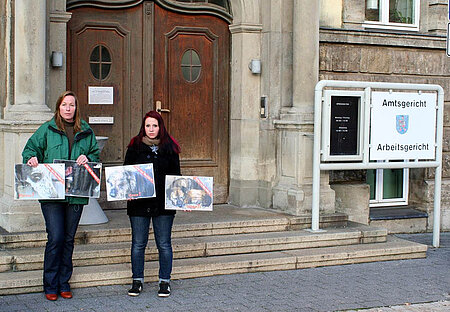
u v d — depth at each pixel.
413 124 9.12
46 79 8.14
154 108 9.33
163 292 6.70
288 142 9.14
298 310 6.45
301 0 9.04
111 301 6.52
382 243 8.80
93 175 6.43
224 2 9.71
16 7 7.47
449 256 8.89
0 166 7.84
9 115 7.51
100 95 9.01
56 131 6.40
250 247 8.05
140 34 9.20
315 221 8.62
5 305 6.31
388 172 10.87
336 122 8.72
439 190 9.38
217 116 9.77
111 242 7.67
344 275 7.75
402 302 6.83
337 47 10.05
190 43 9.55
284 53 9.33
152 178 6.56
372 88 9.52
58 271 6.53
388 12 10.85
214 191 9.77
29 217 7.41
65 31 8.35
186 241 7.87
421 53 10.78
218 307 6.46
